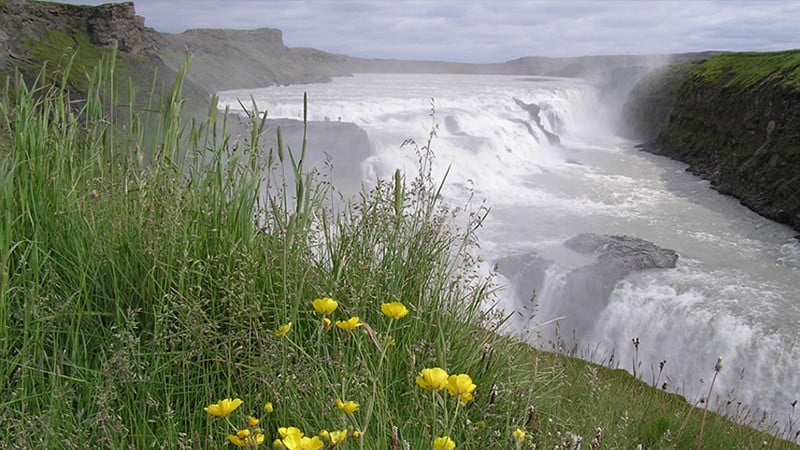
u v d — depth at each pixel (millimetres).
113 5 42625
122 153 4074
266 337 3139
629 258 17188
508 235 19562
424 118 32406
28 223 3535
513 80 86375
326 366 3168
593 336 15398
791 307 14844
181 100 3982
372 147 24938
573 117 46938
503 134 33188
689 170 30094
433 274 4031
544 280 16625
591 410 4098
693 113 33969
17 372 2836
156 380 3002
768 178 23172
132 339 2961
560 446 3170
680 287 15906
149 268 3404
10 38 37688
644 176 29250
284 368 2881
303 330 3443
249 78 69062
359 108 35656
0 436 2590
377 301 3613
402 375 3307
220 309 3426
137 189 3727
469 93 48562
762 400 12398
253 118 3906
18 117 3727
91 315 3268
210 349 3158
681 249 18688
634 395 5508
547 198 24562
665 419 4254
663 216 22312
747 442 5004
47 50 39062
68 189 3779
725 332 14070
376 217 4105
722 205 23797
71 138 3963
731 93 29656
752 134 26344
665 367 14094
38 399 2877
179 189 3775
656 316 14992
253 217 3939
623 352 14828
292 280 3576
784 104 24312
